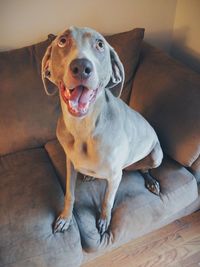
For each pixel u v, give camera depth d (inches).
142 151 54.4
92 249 51.0
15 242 46.6
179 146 56.1
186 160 56.0
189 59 83.3
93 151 44.4
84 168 48.1
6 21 66.6
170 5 81.8
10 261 45.8
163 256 62.6
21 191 52.9
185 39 82.8
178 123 56.1
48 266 47.2
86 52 34.5
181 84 58.6
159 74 63.1
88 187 55.4
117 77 43.6
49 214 50.1
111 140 44.5
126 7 77.0
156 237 65.8
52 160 61.7
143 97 63.8
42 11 68.6
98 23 76.4
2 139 62.2
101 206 53.6
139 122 52.7
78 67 32.8
